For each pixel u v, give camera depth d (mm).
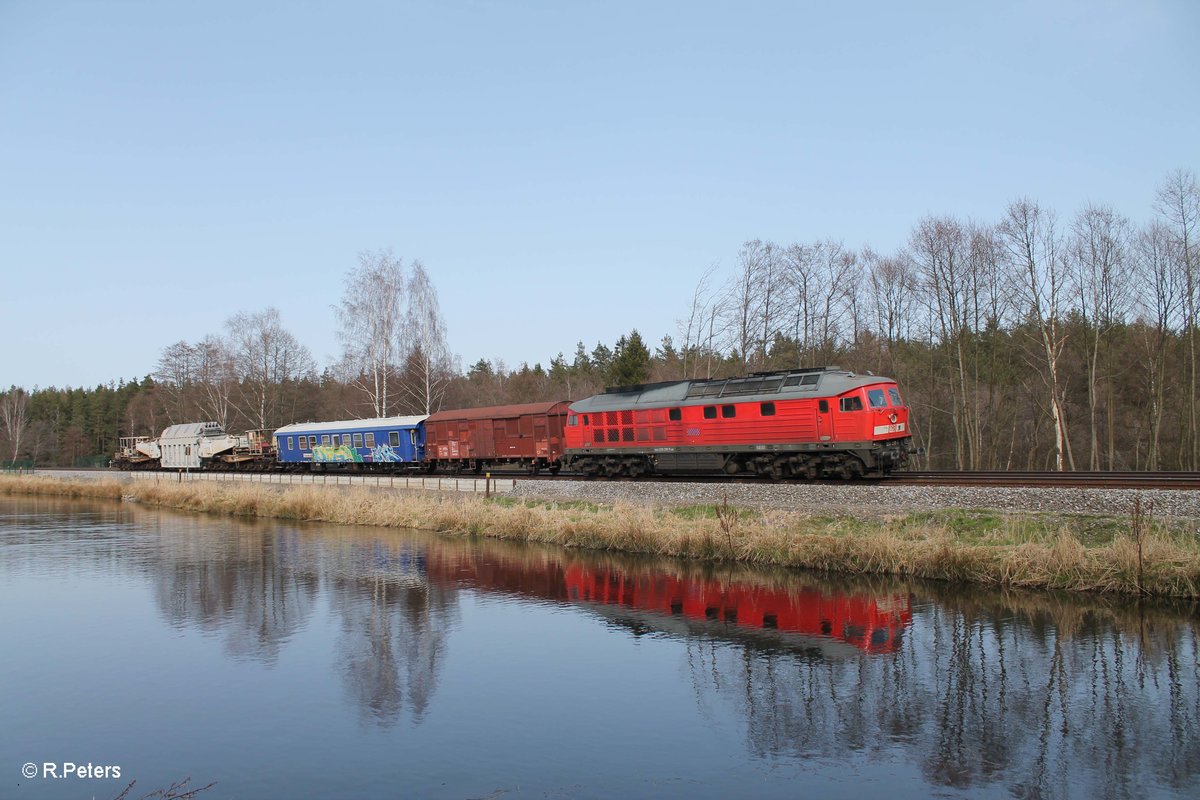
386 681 14539
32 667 15609
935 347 49094
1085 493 20125
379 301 51344
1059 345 42219
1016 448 53844
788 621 17344
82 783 10734
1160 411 42406
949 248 44562
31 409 120625
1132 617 16219
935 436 55531
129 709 13391
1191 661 13961
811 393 27094
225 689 14281
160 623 18719
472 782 10586
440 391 58844
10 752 11805
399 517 33000
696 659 15281
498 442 39188
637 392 33344
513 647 16312
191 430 58875
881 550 20484
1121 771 10469
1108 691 12930
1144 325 46188
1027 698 12789
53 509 44625
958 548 19562
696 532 23750
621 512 26781
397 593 21062
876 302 50000
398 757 11383
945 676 13836
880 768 10742
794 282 48438
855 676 14062
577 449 34406
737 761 11047
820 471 27734
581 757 11289
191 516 39656
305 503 36781
